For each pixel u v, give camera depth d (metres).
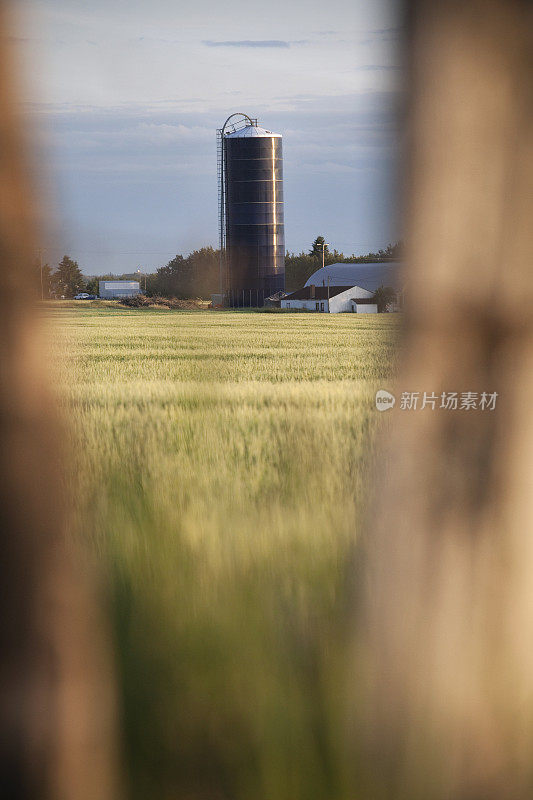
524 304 4.28
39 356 4.33
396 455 4.65
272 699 5.32
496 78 4.22
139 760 5.33
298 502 9.09
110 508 9.55
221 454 15.19
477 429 4.45
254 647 5.79
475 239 4.29
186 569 7.05
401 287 4.42
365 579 5.06
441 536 4.60
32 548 4.52
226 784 5.21
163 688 5.58
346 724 5.01
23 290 4.20
